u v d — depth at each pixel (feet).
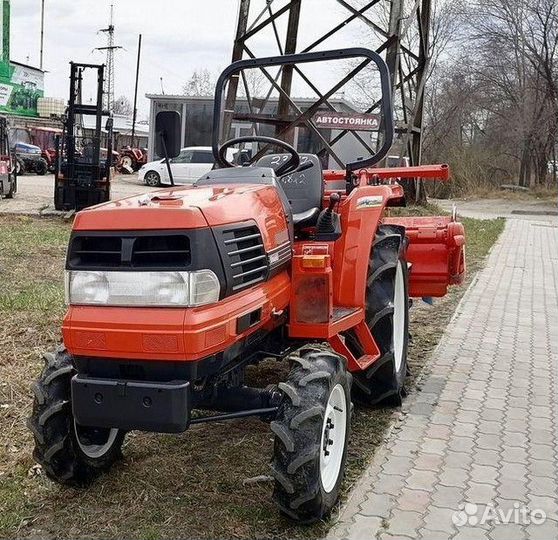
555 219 74.79
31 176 100.53
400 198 18.51
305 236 14.90
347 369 12.70
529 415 16.31
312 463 10.39
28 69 125.49
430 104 118.21
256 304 11.02
